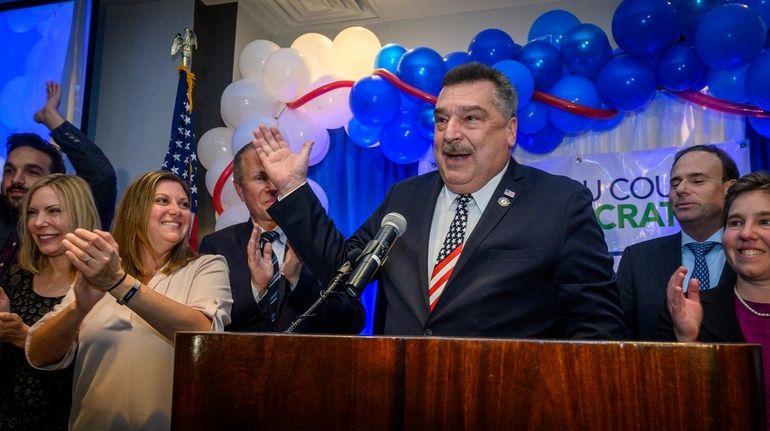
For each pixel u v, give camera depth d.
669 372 0.85
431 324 1.57
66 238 1.51
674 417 0.84
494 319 1.55
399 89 3.52
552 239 1.61
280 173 1.65
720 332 1.92
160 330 1.63
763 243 1.87
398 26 4.48
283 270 2.25
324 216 1.66
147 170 4.07
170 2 4.26
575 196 1.67
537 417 0.87
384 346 0.93
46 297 2.11
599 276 1.60
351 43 3.79
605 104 3.49
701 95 3.43
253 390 0.97
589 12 4.10
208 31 4.33
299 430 0.94
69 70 3.90
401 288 1.66
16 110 3.91
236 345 0.98
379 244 1.35
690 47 3.25
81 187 2.23
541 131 3.62
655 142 3.70
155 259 1.98
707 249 2.58
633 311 2.63
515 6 4.26
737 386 0.83
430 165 3.85
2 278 2.21
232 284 2.36
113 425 1.69
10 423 1.93
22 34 4.02
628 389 0.85
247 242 2.58
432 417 0.90
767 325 1.86
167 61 4.20
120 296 1.56
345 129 4.00
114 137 4.17
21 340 1.87
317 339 0.95
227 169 3.61
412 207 1.82
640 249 2.74
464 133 1.70
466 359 0.90
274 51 3.80
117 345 1.77
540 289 1.59
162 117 4.12
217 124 4.17
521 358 0.89
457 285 1.59
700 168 2.57
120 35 4.31
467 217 1.74
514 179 1.75
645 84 3.27
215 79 4.25
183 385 1.00
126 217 1.98
